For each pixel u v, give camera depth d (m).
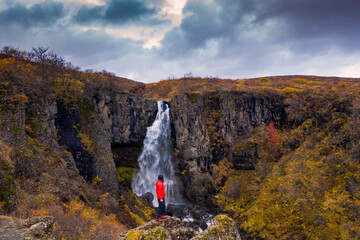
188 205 36.00
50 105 23.64
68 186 19.56
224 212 32.66
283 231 25.25
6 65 22.47
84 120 27.30
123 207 26.00
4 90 18.84
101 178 26.56
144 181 37.84
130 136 37.31
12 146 16.98
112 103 34.84
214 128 39.03
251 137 38.50
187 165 38.84
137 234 5.40
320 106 37.06
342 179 26.62
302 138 35.97
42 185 16.97
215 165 38.03
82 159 25.55
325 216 24.02
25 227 7.93
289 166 32.34
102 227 15.43
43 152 20.02
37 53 33.00
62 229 12.38
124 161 37.44
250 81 55.56
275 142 37.06
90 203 20.45
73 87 27.95
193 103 39.31
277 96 40.91
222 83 53.41
